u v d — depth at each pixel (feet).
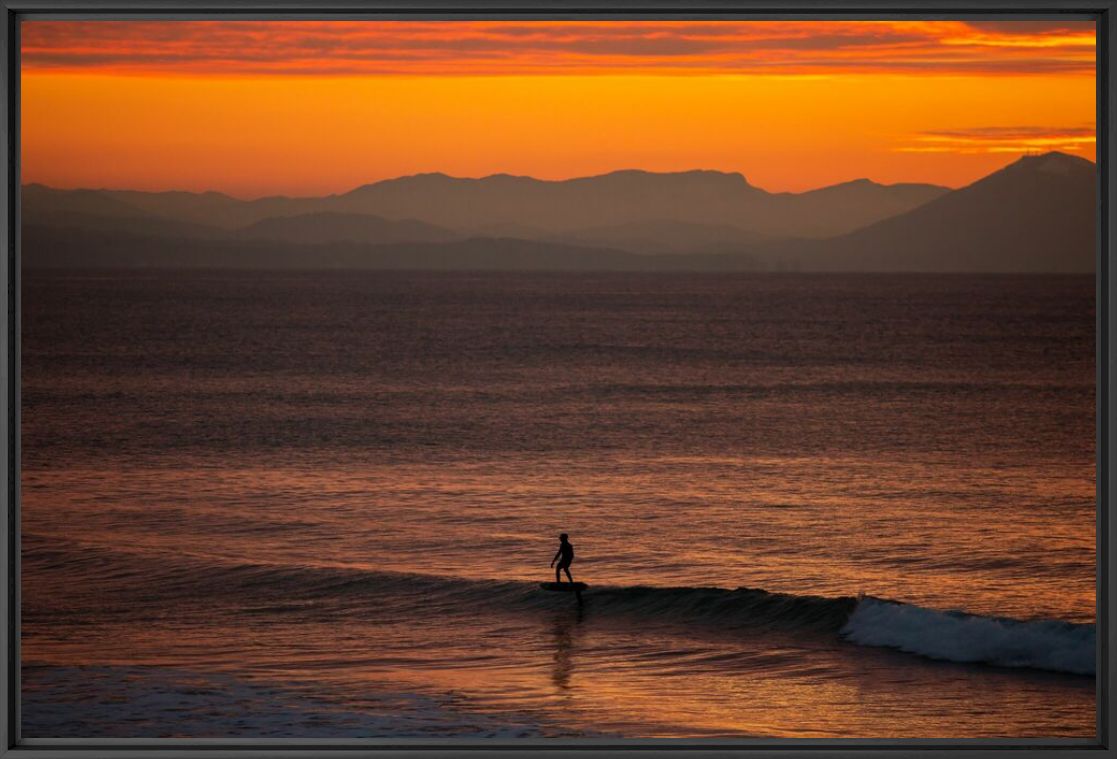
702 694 152.87
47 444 615.98
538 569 298.56
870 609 201.16
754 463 548.72
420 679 156.76
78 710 131.95
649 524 378.53
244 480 500.74
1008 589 273.54
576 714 138.21
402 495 455.22
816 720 140.87
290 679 153.48
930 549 326.44
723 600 219.00
